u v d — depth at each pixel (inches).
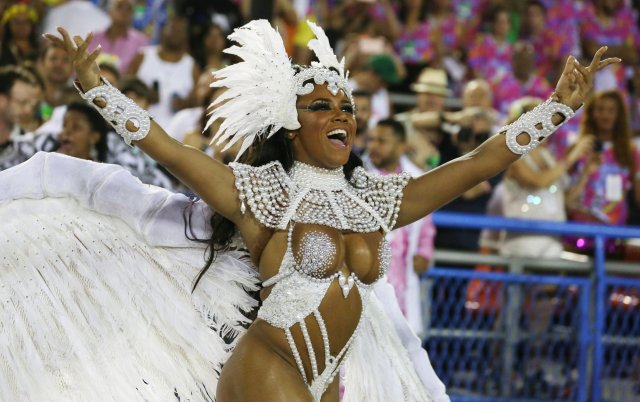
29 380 261.4
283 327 254.5
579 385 464.1
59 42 244.7
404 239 427.5
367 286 261.4
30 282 265.9
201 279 277.7
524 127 268.4
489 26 659.4
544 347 463.2
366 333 289.3
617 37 697.6
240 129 262.2
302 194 260.8
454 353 451.2
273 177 261.1
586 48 694.5
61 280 268.4
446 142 511.8
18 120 413.4
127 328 271.3
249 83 260.8
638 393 475.5
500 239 481.1
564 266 462.6
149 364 271.7
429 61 631.2
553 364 465.4
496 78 639.1
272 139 267.1
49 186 270.1
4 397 259.4
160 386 271.7
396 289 424.8
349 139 262.4
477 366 456.4
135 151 406.3
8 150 402.9
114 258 273.6
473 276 449.4
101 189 272.1
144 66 539.8
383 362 291.7
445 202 270.5
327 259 252.7
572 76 269.7
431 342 449.1
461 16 657.0
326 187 264.7
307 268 252.8
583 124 538.0
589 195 532.1
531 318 460.4
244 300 280.2
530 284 458.3
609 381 472.7
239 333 286.2
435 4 652.1
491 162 268.5
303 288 253.9
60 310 266.5
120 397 266.8
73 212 273.1
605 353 475.5
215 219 273.0
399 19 650.2
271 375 252.4
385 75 552.1
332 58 267.4
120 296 271.9
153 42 589.0
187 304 277.1
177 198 277.3
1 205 267.9
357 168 272.2
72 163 272.5
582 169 531.5
